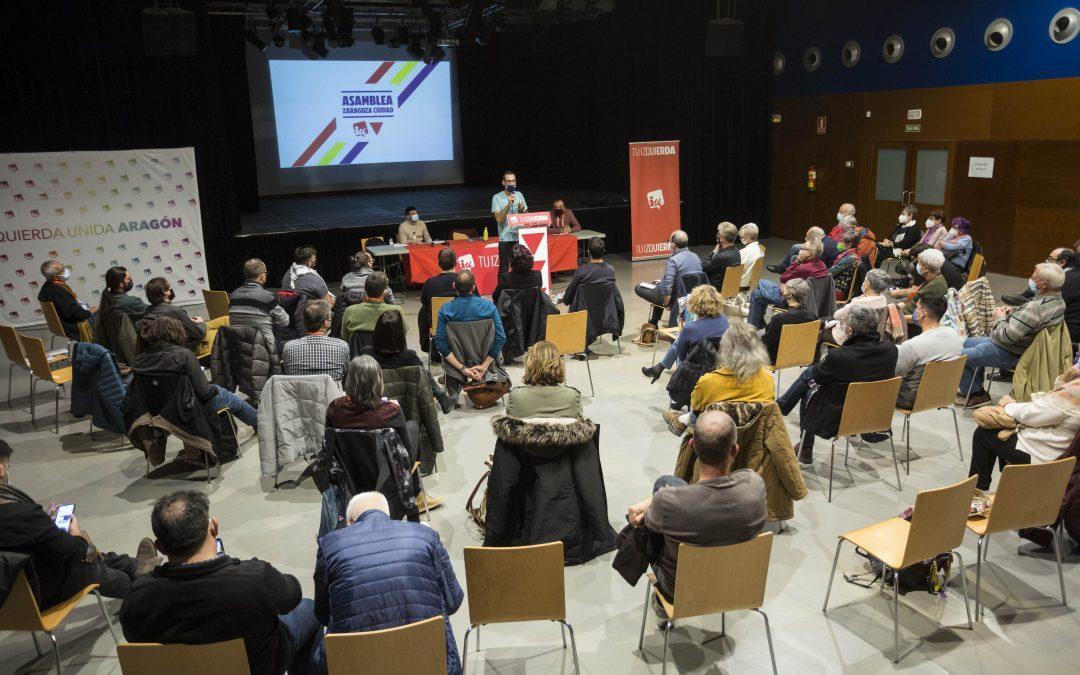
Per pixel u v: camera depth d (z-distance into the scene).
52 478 5.20
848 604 3.60
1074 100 9.84
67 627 3.61
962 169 11.36
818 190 13.87
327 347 4.75
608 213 13.16
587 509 3.62
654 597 3.57
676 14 13.27
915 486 4.71
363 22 15.64
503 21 13.77
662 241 12.41
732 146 14.27
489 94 18.30
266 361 5.66
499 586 2.90
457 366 5.87
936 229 9.44
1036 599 3.60
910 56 11.86
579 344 6.31
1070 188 10.02
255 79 15.77
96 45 10.15
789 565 3.91
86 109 10.24
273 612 2.45
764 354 3.73
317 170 16.77
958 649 3.27
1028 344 5.19
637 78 14.48
